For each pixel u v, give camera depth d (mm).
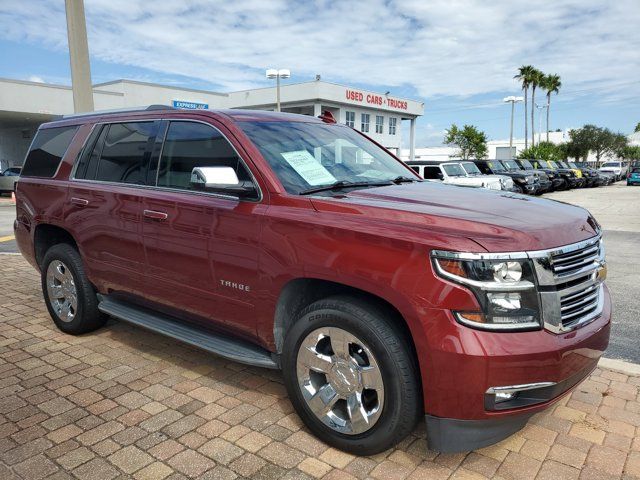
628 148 80250
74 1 10023
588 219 3125
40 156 5051
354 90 48594
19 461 2879
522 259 2480
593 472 2779
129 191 4012
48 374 4000
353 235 2781
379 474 2762
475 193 3465
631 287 6730
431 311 2506
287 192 3209
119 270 4160
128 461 2879
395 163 4359
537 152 46781
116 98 37844
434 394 2566
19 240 5230
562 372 2543
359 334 2746
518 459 2893
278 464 2850
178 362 4227
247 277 3254
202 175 3098
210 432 3168
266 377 3949
